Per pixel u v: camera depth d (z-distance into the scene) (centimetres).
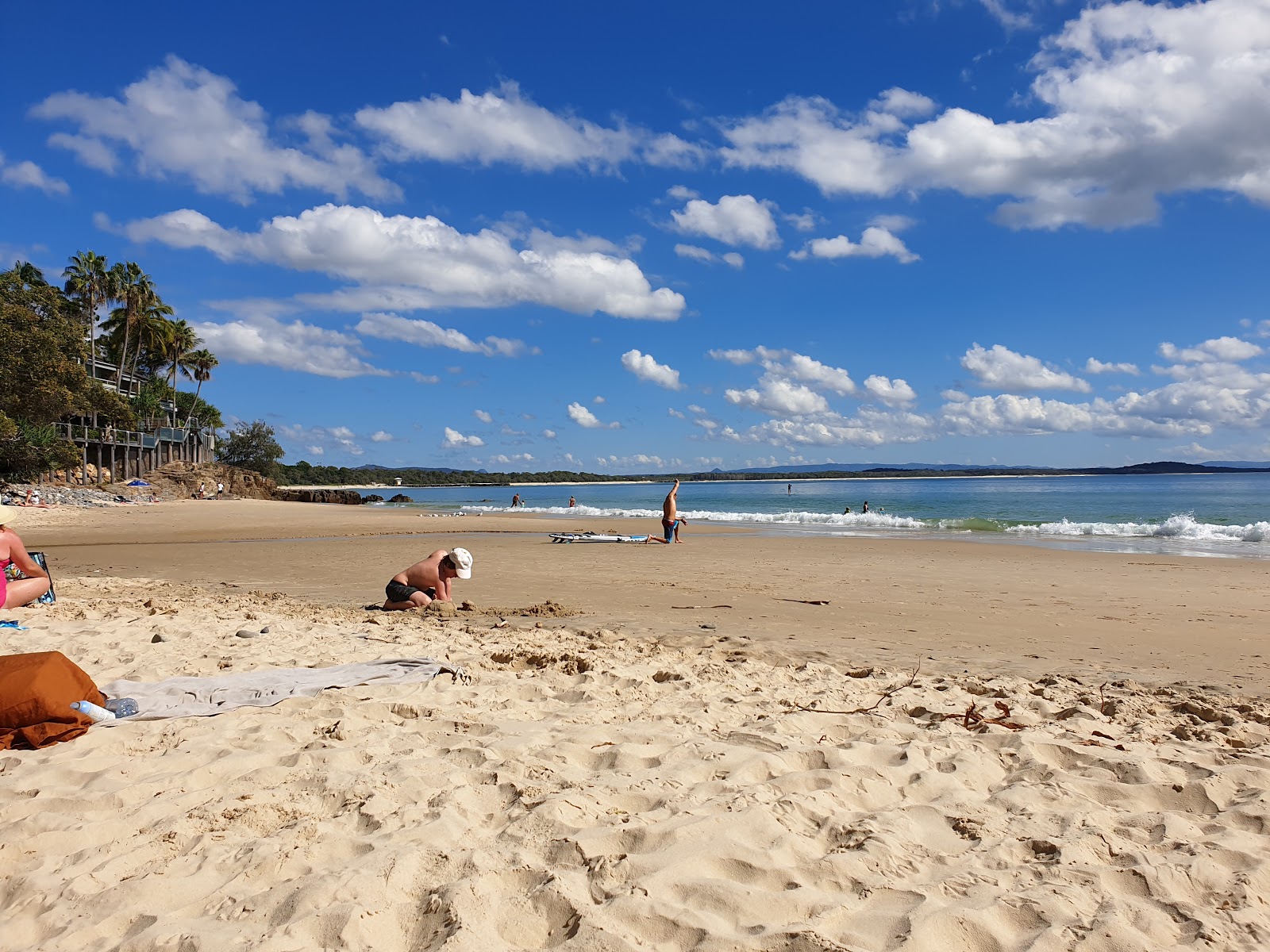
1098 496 6800
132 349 7300
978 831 325
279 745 423
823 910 260
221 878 278
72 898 262
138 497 5597
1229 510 4481
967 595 1162
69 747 417
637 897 261
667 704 519
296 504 6581
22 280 5075
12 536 895
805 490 10325
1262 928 256
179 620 832
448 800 342
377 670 578
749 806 335
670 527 2256
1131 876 287
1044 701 541
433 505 6650
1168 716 514
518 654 664
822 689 574
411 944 241
